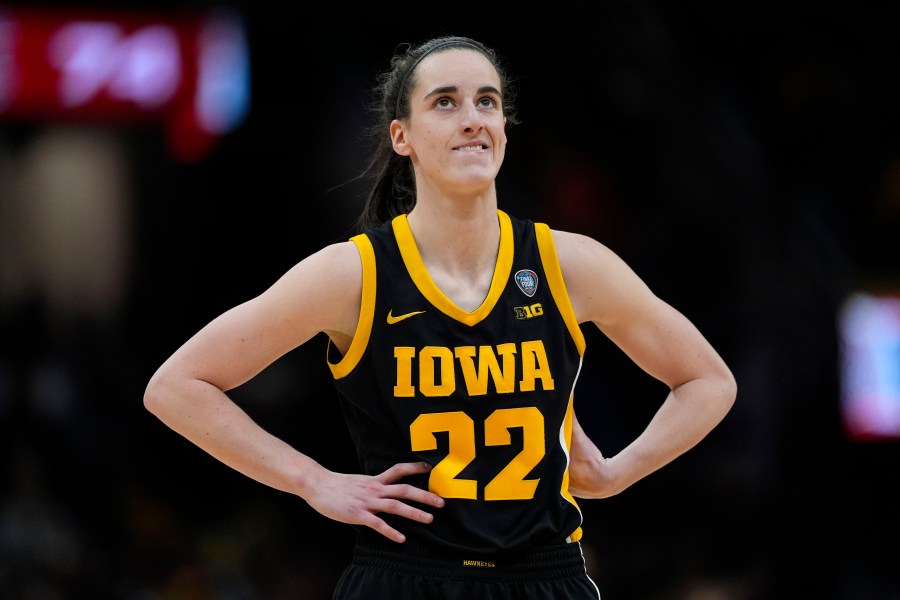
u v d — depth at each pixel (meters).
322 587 31.97
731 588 29.03
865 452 35.72
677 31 43.00
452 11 39.31
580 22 40.50
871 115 43.41
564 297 12.88
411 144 13.07
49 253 38.16
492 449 12.38
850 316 37.47
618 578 29.05
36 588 27.81
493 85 12.84
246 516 33.16
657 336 13.58
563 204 38.34
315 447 34.59
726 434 35.41
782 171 41.38
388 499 12.27
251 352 12.68
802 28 43.91
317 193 37.66
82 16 33.12
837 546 33.62
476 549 12.12
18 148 38.12
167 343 38.50
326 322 12.73
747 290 37.97
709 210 39.44
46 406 31.92
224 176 38.72
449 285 12.80
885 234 41.19
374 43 38.53
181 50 33.75
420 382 12.45
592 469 13.60
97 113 33.34
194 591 29.56
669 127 40.44
